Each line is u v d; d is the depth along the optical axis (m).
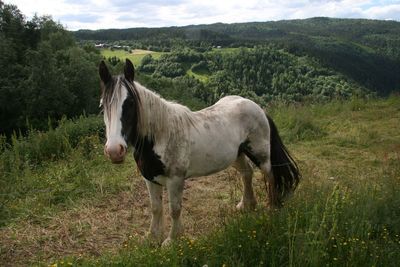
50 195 4.87
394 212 3.41
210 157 3.74
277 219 3.30
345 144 7.47
